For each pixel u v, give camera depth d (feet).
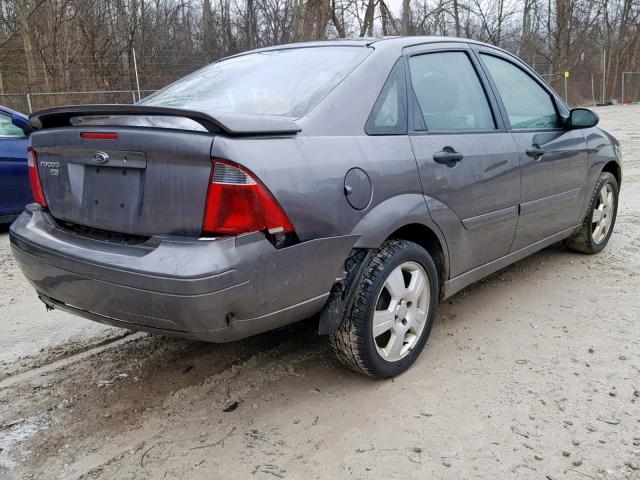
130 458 8.54
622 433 8.82
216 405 9.80
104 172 8.71
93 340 12.34
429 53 11.40
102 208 8.79
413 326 10.60
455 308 13.52
